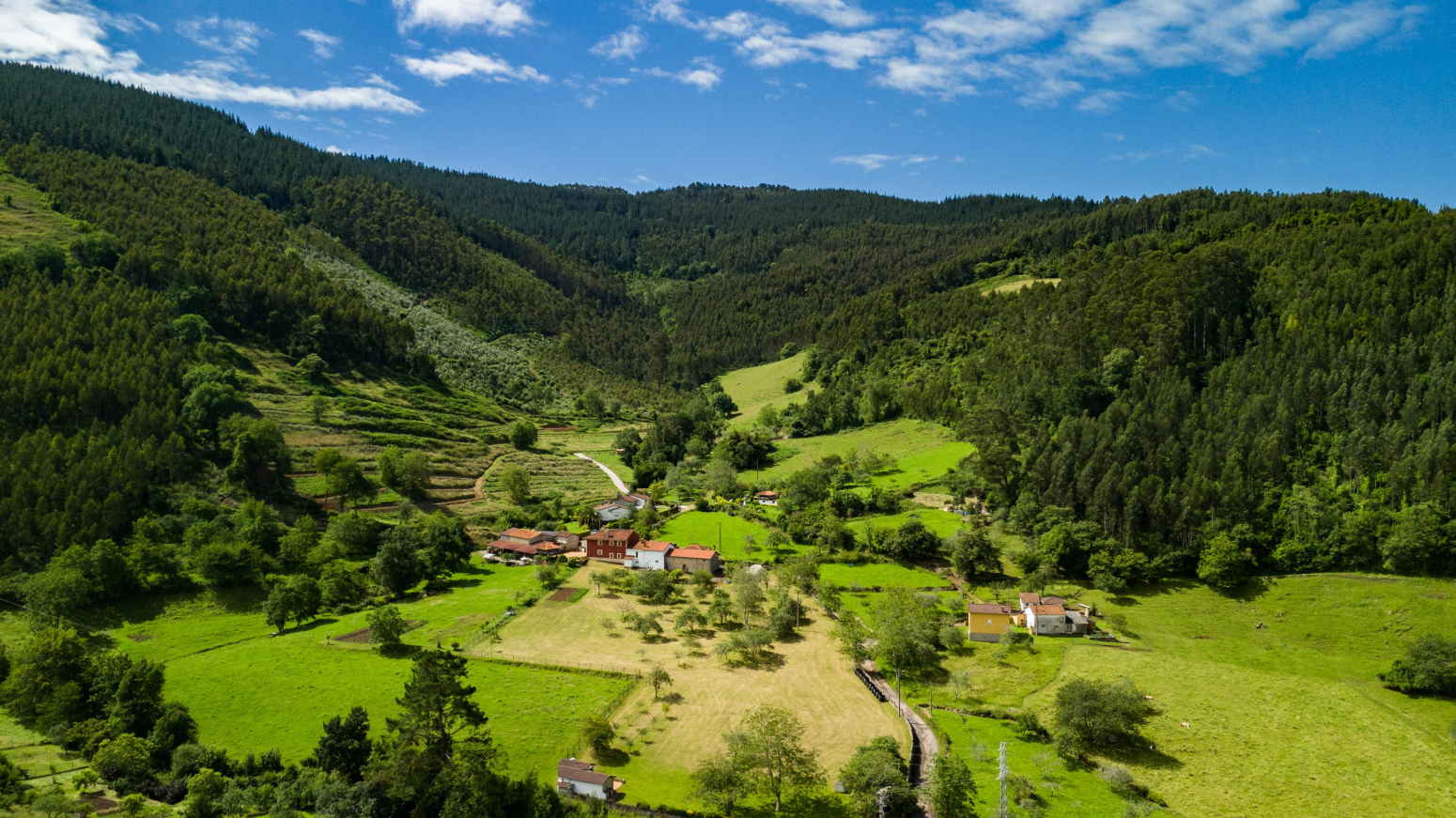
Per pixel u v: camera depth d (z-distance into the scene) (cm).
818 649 9875
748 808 6625
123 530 12319
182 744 7206
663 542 13912
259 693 8412
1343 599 10325
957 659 9488
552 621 10762
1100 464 13275
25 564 10994
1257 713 8044
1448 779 6919
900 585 12106
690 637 10056
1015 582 11969
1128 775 6844
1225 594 11031
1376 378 12544
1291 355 14112
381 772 6366
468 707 6750
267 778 6750
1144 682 8719
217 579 11250
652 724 7962
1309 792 6750
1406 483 11062
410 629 10369
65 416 14025
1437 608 9744
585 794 6712
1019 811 6303
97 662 8344
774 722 6956
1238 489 11844
